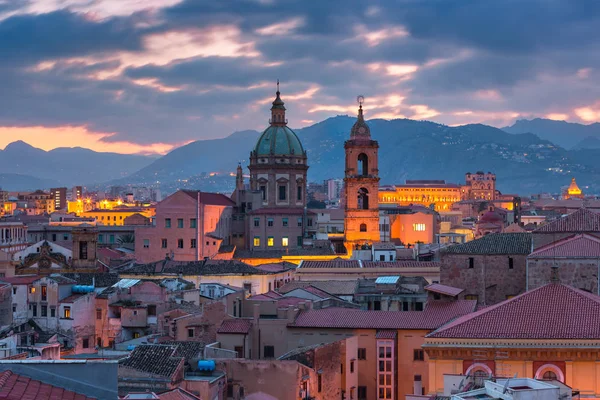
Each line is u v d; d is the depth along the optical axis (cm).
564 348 14225
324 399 17738
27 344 19375
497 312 15112
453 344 14600
